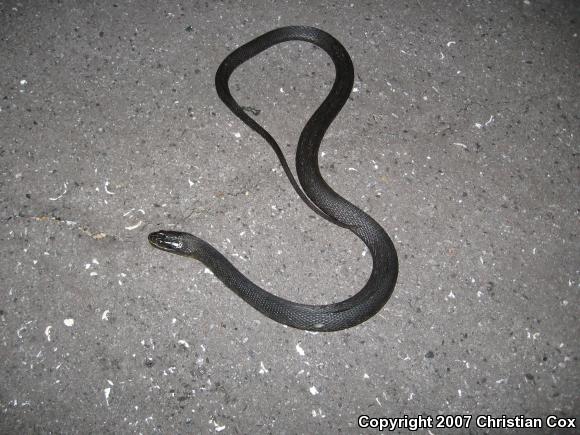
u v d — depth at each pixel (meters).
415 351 0.67
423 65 0.76
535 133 0.74
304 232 0.70
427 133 0.73
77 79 0.73
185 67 0.75
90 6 0.76
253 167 0.71
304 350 0.66
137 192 0.70
